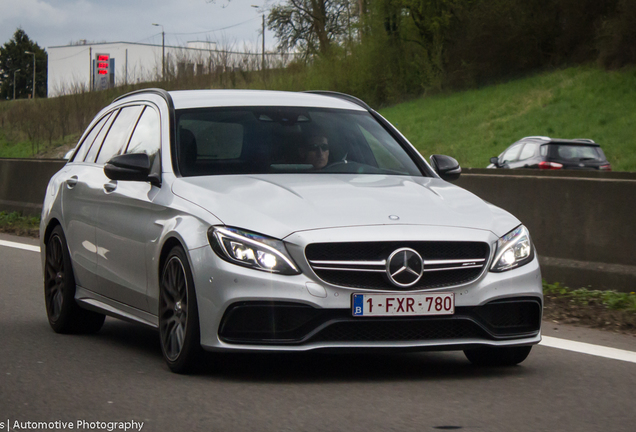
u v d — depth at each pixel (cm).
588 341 741
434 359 667
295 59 6338
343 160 701
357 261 551
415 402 520
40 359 651
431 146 4772
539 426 470
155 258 624
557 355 682
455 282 565
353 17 6419
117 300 702
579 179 1005
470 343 567
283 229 554
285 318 547
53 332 784
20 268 1216
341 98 821
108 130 815
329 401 520
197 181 637
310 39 6456
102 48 10812
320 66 6191
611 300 892
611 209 966
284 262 547
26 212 1856
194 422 470
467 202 627
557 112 4591
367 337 555
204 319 560
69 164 864
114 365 628
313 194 601
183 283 586
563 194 1020
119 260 688
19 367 620
